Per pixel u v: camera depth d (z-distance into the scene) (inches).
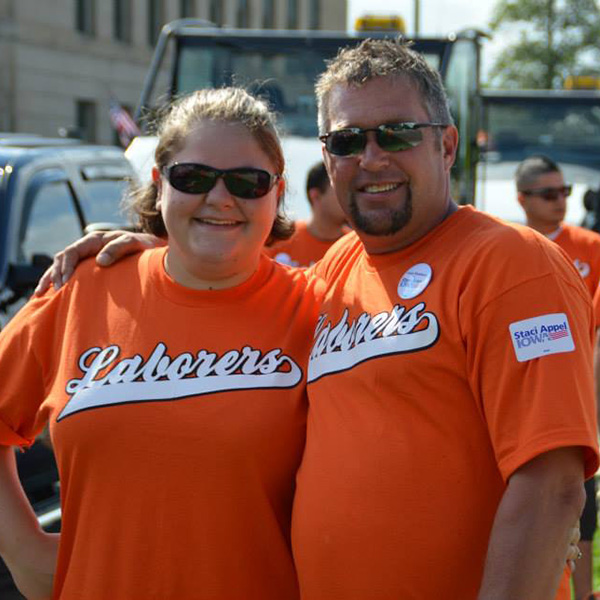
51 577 95.7
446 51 310.3
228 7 1125.1
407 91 85.0
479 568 78.0
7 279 149.3
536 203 201.2
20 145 176.2
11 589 117.1
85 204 181.5
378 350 81.4
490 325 76.7
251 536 86.9
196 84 329.4
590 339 79.6
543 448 73.1
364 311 85.2
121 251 96.6
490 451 78.6
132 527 86.7
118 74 991.6
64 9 908.0
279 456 87.2
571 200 455.2
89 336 92.3
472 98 318.3
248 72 327.6
